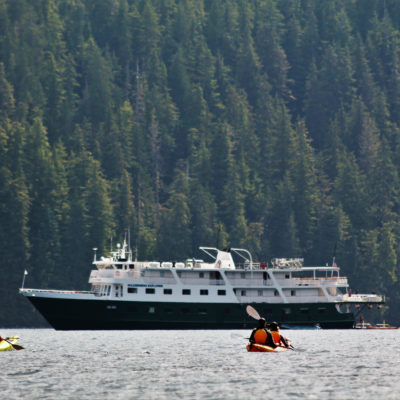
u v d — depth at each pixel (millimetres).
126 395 132125
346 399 127000
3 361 187875
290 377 153375
